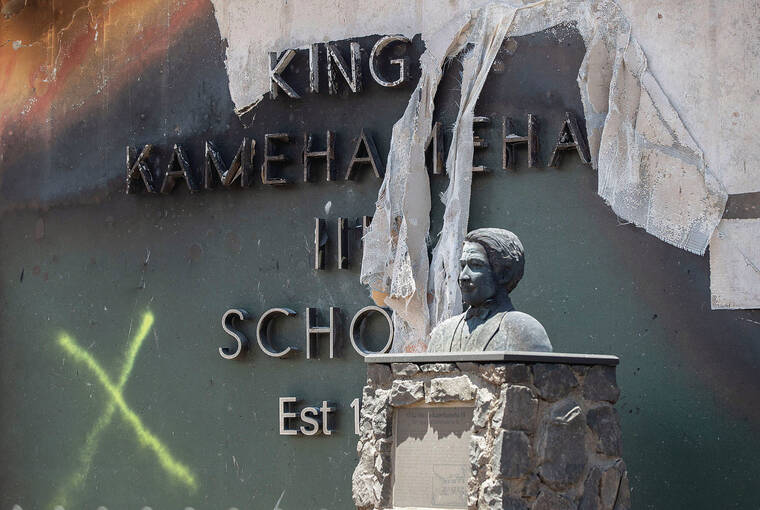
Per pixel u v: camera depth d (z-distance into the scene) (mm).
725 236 10258
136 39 13609
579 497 8828
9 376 14141
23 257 14203
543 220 11109
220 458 12570
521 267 9430
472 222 11438
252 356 12500
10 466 14000
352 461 11852
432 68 11641
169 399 12961
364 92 12133
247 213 12727
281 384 12312
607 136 10711
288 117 12547
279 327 12422
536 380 8672
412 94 11758
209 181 12867
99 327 13539
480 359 8625
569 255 10961
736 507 10062
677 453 10328
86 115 13891
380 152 11984
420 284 11406
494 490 8438
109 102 13742
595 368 9102
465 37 11625
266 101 12688
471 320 9430
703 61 10438
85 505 13406
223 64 13000
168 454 12898
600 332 10758
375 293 11648
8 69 14508
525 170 11234
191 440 12758
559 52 11141
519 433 8523
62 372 13750
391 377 9211
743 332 10156
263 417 12375
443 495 8781
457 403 8820
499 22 11391
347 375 11992
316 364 12156
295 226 12430
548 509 8641
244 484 12406
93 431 13445
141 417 13125
